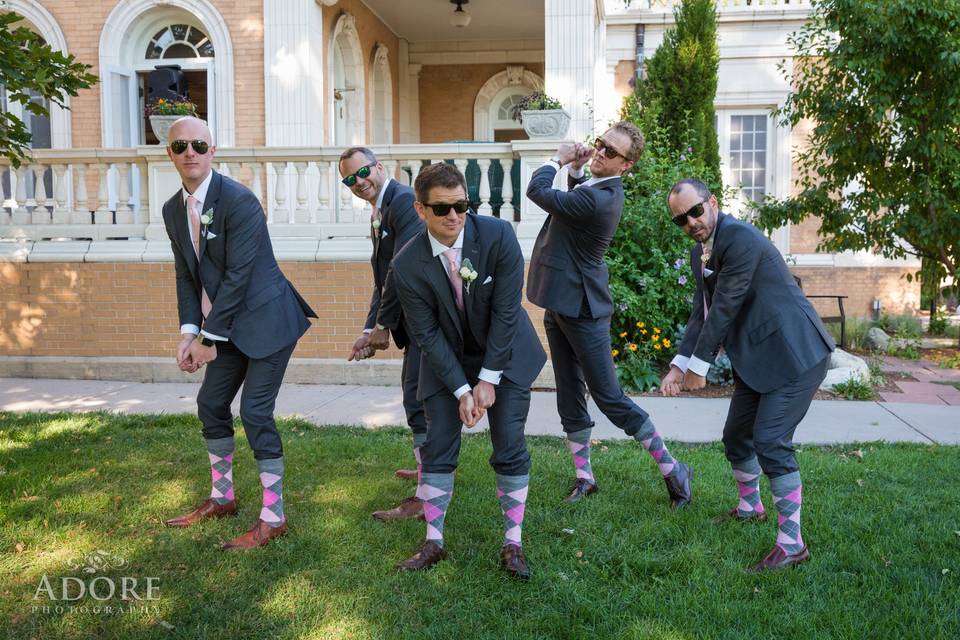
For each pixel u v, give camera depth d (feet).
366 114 47.47
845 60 30.04
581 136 34.50
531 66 55.52
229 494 13.17
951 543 11.69
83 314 27.04
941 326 39.88
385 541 12.07
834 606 9.80
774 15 44.34
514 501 11.09
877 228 31.58
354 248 25.90
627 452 16.93
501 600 10.25
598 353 13.37
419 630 9.49
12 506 13.38
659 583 10.62
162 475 15.31
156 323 26.73
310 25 35.76
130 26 37.50
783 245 44.96
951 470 15.35
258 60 36.40
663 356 27.20
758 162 45.91
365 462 16.26
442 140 56.65
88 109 37.47
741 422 12.32
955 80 28.07
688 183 11.48
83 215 28.37
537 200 13.10
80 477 15.15
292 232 26.94
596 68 43.86
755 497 12.75
